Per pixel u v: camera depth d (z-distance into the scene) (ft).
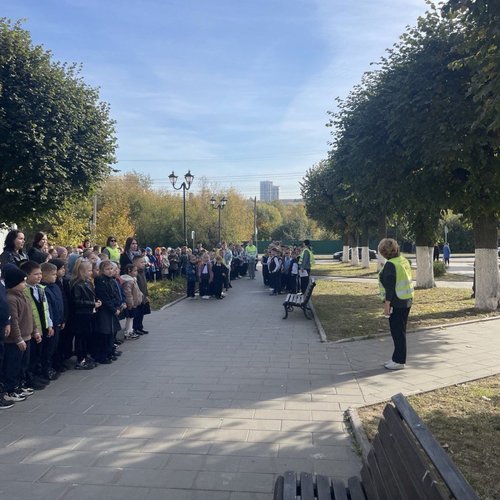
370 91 45.16
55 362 22.62
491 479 11.86
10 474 12.65
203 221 164.14
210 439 14.82
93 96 55.01
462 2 16.17
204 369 23.06
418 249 59.98
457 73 34.63
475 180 37.09
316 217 115.34
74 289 23.40
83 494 11.59
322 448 14.15
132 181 194.18
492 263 39.93
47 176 46.44
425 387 19.70
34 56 47.26
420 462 6.62
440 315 37.65
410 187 41.68
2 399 18.02
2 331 17.33
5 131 43.86
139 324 31.78
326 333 31.32
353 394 18.99
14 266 19.29
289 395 18.97
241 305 47.34
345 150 51.57
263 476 12.48
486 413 16.42
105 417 16.78
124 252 38.63
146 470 12.82
